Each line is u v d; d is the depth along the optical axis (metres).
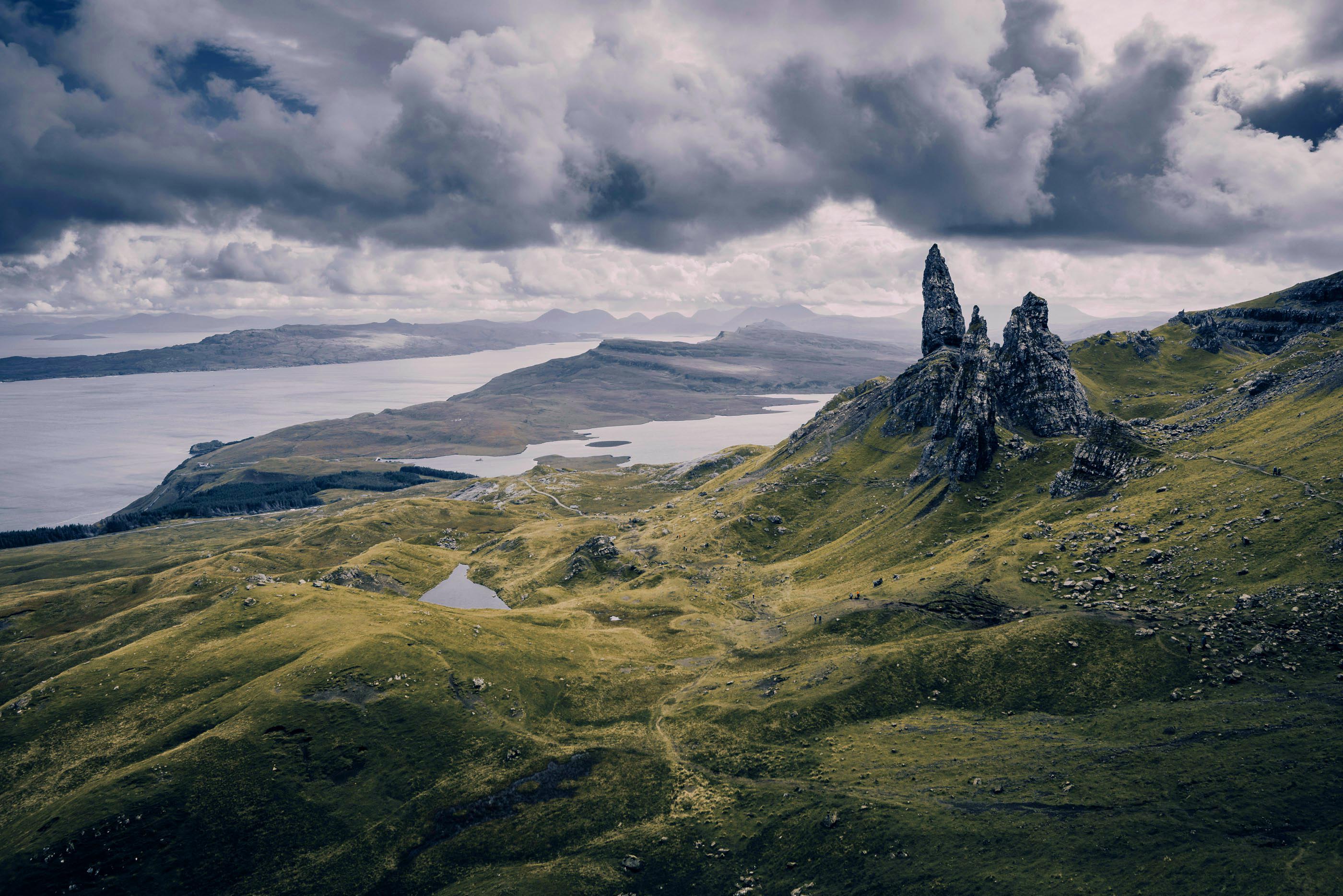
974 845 77.44
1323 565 98.50
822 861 83.88
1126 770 81.38
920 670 117.56
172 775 105.69
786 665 134.62
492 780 110.50
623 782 109.56
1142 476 154.38
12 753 120.38
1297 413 153.38
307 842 100.38
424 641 144.50
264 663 136.75
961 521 186.75
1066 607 118.38
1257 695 85.69
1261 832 66.50
